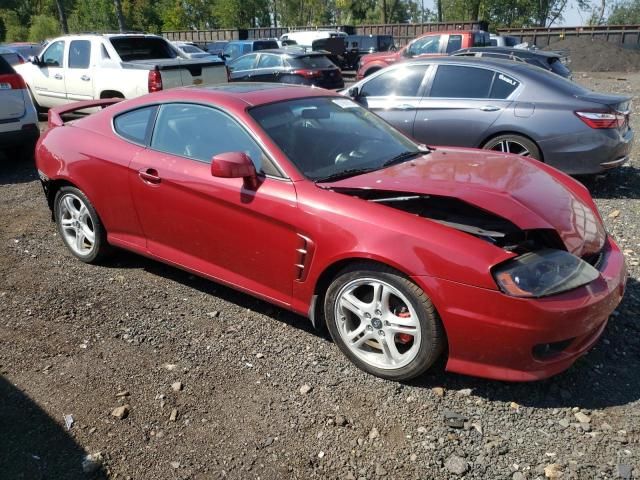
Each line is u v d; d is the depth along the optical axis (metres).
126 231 4.27
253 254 3.50
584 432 2.72
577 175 7.10
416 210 3.25
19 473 2.51
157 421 2.84
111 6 45.12
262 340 3.56
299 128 3.70
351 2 58.94
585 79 22.20
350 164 3.58
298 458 2.60
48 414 2.89
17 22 57.56
